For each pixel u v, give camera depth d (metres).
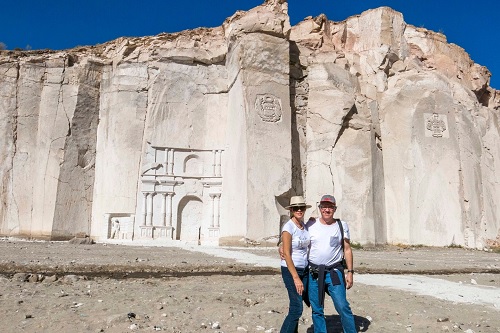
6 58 32.25
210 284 9.88
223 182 29.25
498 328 6.02
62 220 29.89
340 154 29.41
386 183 31.12
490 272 14.79
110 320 5.82
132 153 30.77
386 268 14.51
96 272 12.28
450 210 30.23
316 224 5.29
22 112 31.30
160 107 30.77
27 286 8.62
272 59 28.23
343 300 5.02
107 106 31.70
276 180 26.56
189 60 31.42
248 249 22.69
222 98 31.12
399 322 6.31
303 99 30.64
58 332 5.40
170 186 30.03
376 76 32.72
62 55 32.09
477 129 33.78
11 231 29.91
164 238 29.39
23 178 30.58
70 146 30.83
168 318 6.21
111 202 30.27
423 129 31.38
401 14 34.66
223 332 5.60
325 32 33.25
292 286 5.12
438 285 10.16
